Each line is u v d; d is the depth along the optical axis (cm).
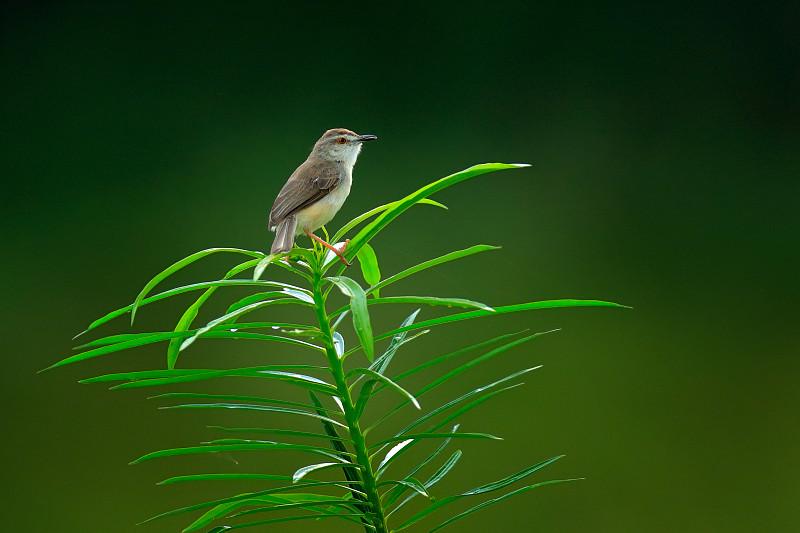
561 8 941
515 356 776
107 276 787
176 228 809
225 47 927
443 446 664
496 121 918
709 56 923
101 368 778
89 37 920
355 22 943
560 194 859
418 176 869
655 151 884
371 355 530
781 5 911
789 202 818
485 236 805
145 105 899
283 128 898
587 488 761
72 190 839
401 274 573
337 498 634
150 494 763
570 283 785
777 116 900
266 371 617
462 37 941
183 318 649
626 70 929
